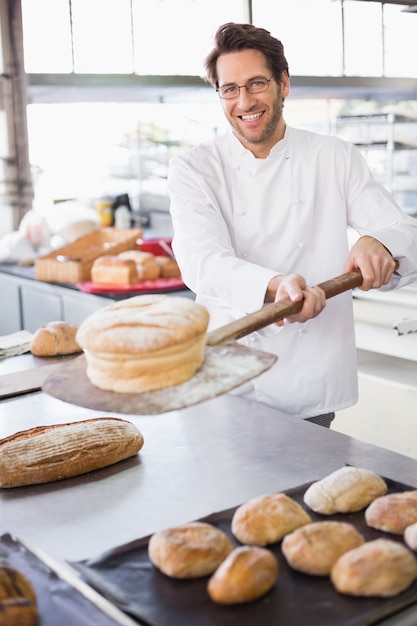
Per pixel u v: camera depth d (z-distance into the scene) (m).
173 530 1.23
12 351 2.50
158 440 1.74
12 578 1.08
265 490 1.46
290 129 2.20
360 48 5.80
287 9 5.48
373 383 3.31
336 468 1.55
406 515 1.26
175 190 2.19
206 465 1.59
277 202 2.16
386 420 3.28
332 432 1.76
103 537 1.31
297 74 5.40
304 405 2.18
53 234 4.89
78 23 4.93
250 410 1.93
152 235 5.36
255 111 1.98
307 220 2.16
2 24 4.91
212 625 1.03
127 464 1.62
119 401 1.10
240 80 1.94
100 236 4.56
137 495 1.46
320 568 1.14
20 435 1.62
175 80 5.08
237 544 1.26
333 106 5.85
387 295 3.53
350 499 1.34
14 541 1.28
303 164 2.16
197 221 2.09
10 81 5.01
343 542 1.17
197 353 1.17
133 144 5.44
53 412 1.94
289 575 1.15
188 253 2.02
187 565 1.14
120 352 1.11
